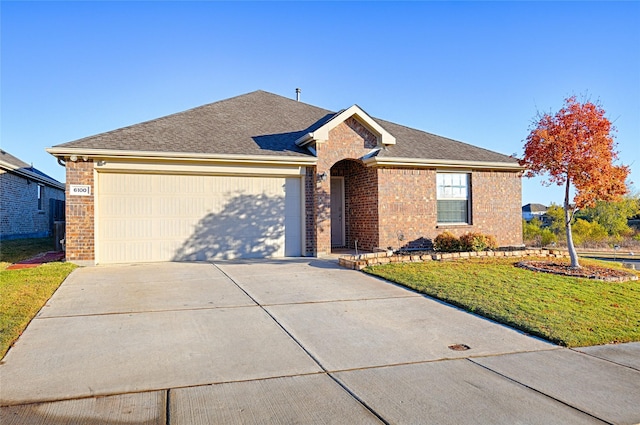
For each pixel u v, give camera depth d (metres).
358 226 16.55
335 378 4.85
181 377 4.80
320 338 6.27
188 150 13.17
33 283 9.32
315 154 14.60
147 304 7.96
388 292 9.18
